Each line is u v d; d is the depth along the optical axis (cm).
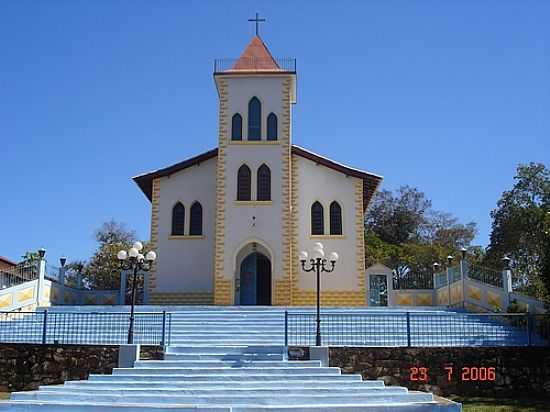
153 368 2025
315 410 1639
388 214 7369
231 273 3581
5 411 1673
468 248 6362
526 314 2389
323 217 3788
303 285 3691
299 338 2444
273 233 3628
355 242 3747
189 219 3834
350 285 3691
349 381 1930
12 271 3181
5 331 2525
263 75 3803
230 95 3797
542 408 1934
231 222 3641
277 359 2170
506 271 3030
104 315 2558
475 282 3195
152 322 2609
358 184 3822
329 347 2216
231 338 2489
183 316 2816
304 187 3822
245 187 3691
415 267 5944
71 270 3944
